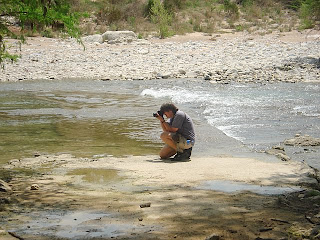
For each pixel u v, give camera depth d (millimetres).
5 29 8062
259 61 23625
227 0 37750
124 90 17969
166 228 5258
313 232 5016
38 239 5008
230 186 6871
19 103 15492
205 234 5090
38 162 8648
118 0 37719
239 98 15516
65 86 19109
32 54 26031
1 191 6770
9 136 10992
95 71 22594
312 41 29281
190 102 15141
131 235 5078
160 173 7707
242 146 9812
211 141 10320
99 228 5285
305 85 17938
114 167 8188
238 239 4961
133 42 30156
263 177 7371
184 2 38656
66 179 7457
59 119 12977
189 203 6090
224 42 29922
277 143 9930
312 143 9719
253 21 35844
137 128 11828
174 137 8781
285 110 13430
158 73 21203
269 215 5637
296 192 6531
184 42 30391
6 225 5418
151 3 36375
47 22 7852
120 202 6180
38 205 6129
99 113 13805
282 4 39156
